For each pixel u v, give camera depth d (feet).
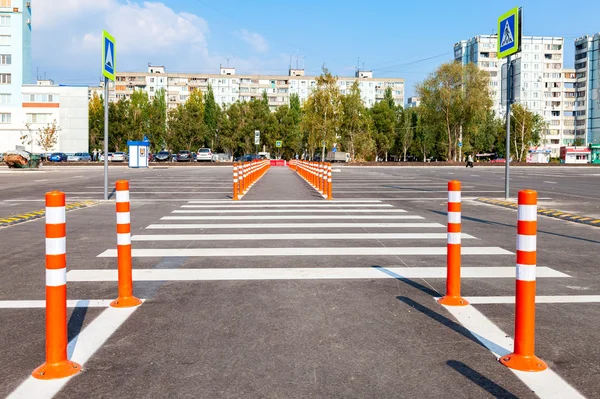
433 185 83.66
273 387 11.62
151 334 15.14
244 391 11.44
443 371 12.50
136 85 435.53
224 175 116.78
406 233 33.78
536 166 202.39
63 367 12.39
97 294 19.49
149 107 301.02
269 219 40.73
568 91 424.05
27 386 11.78
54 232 12.34
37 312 17.31
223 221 39.55
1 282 21.20
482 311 17.31
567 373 12.42
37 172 133.80
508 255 26.71
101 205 50.88
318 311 17.28
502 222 39.19
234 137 293.02
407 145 347.97
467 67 227.61
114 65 55.62
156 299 18.83
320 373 12.37
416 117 353.51
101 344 14.35
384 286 20.56
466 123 229.25
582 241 30.83
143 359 13.30
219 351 13.79
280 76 449.06
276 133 300.20
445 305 17.99
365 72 497.87
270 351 13.78
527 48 417.08
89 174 122.21
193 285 20.75
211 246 29.22
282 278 21.81
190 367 12.77
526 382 11.90
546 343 14.40
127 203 18.13
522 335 12.80
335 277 21.98
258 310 17.40
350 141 248.52
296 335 14.98
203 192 68.03
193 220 40.16
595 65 404.98
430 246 29.19
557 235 32.99
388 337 14.83
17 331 15.47
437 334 15.08
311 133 239.71
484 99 223.30
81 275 22.40
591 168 180.96
